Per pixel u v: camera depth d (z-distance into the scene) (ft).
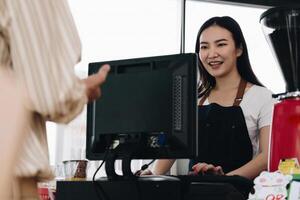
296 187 3.60
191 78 4.41
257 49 10.46
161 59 4.56
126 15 10.26
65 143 8.87
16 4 2.66
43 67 2.60
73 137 8.87
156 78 4.51
